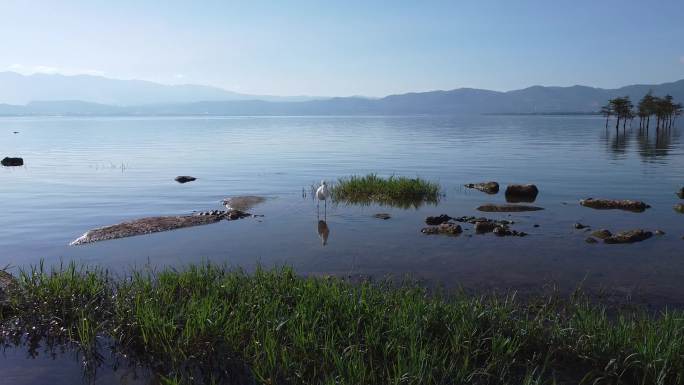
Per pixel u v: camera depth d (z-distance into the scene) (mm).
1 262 13047
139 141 70125
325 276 11023
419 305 8383
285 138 77750
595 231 15734
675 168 35250
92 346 8109
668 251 13812
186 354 7754
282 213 19641
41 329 8797
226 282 9898
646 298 10305
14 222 18094
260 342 7734
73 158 43719
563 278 11570
